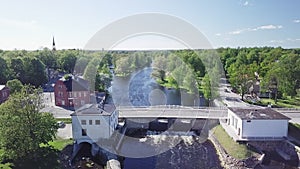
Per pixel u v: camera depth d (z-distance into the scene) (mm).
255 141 33906
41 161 28062
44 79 78688
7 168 25938
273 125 34938
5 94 54406
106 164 30234
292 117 43688
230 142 34594
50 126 30422
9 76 70062
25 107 28922
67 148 31969
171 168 29969
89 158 31984
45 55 104438
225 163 31391
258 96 63781
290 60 59000
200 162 31750
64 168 28562
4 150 27750
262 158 30859
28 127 28531
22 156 28109
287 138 34406
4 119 27875
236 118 37031
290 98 62969
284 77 57656
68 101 53531
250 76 63375
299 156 30672
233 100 57688
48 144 31922
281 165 30062
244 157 31156
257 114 36938
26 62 75125
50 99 60594
